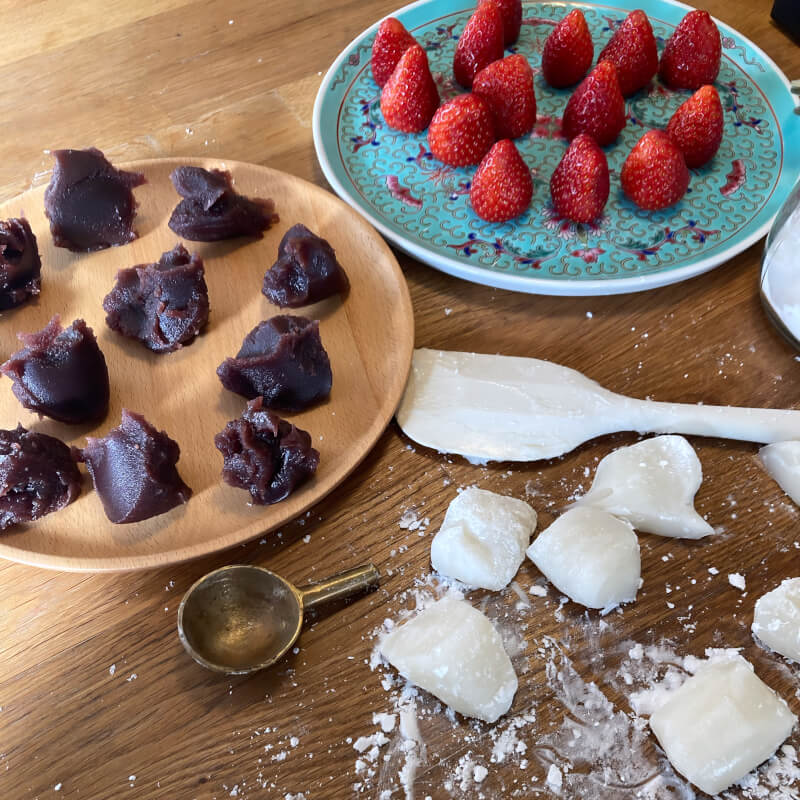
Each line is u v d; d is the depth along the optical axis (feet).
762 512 1.14
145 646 1.05
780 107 1.56
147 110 1.64
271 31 1.79
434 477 1.18
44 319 1.32
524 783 0.96
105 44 1.77
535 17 1.76
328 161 1.48
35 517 1.10
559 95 1.62
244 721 1.00
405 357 1.23
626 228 1.40
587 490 1.16
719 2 1.79
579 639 1.05
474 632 1.01
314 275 1.27
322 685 1.02
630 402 1.20
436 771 0.96
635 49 1.54
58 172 1.34
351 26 1.79
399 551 1.11
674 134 1.45
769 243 1.27
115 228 1.39
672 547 1.12
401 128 1.54
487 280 1.33
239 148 1.57
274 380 1.17
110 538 1.09
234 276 1.36
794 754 0.97
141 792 0.96
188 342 1.28
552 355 1.29
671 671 1.02
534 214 1.43
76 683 1.02
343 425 1.19
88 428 1.20
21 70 1.73
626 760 0.97
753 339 1.30
